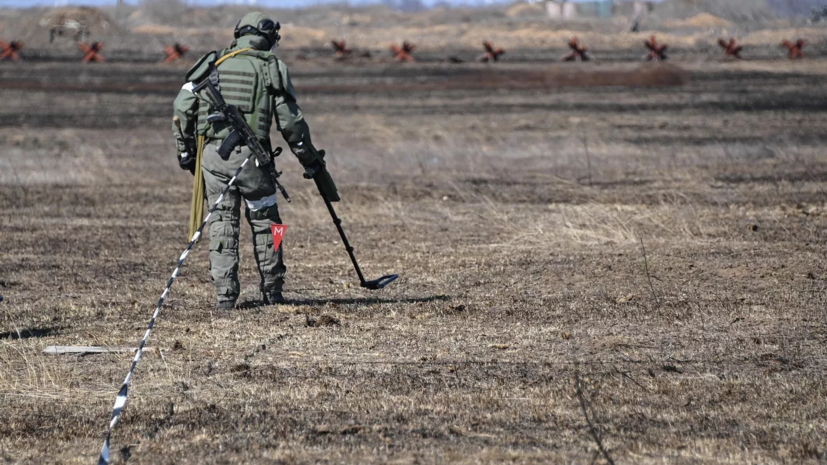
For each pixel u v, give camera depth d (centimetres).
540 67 16012
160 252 3744
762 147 6969
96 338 2381
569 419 1778
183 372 2094
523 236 3900
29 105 10688
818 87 12381
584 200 4909
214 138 2586
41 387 1997
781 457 1590
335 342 2344
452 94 12081
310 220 4400
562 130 8588
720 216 4341
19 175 5906
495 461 1562
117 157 6856
